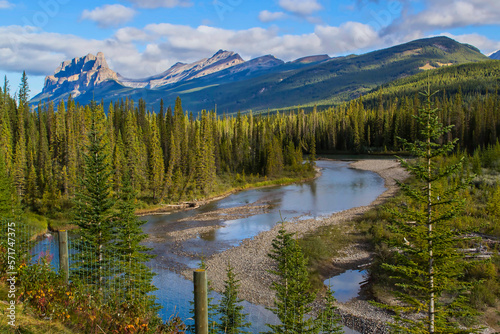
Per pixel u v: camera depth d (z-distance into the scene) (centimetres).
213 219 5691
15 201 4762
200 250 4109
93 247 2011
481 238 3225
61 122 8881
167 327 1153
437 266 1409
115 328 1020
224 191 8306
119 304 1199
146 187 7525
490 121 11781
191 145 9512
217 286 3066
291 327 1909
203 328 838
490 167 7494
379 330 2314
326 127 16862
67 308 1048
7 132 7300
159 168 7269
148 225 5409
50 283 1155
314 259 3466
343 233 4425
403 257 1505
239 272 3394
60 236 1227
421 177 1443
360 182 8812
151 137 9188
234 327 2034
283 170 10750
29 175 6594
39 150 7975
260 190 8538
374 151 15038
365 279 3116
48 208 6025
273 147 10919
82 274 1694
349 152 15700
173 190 7481
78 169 6769
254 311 2623
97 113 7662
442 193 1459
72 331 966
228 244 4312
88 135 2420
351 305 2672
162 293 2903
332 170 11319
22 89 10112
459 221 3438
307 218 5478
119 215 2120
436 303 1466
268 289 3017
